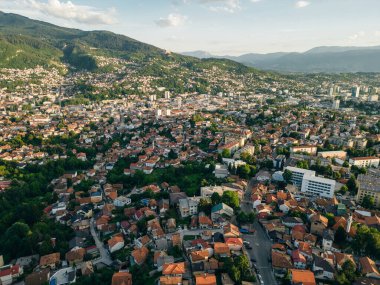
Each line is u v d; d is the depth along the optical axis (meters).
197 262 160.75
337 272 155.00
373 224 197.12
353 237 182.00
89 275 168.38
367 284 143.12
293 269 152.25
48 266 182.00
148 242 189.50
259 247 181.25
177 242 182.38
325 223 196.62
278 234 188.88
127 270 167.25
